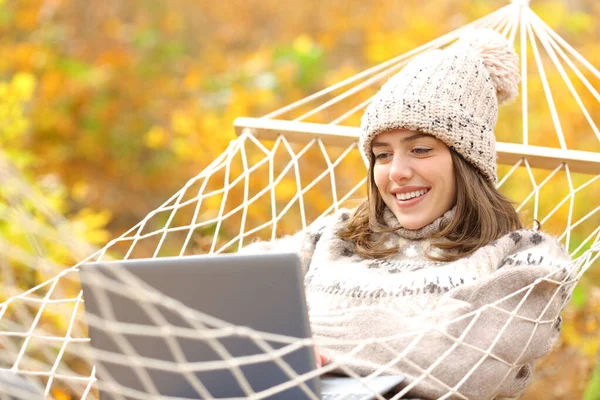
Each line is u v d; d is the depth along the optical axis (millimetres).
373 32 9508
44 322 5125
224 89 8906
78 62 9773
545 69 7770
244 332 2303
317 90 9273
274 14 10562
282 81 8812
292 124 4223
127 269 2650
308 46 9211
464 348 2988
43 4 9484
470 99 3418
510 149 3947
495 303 2822
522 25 4414
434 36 8203
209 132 7543
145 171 9555
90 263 2699
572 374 5180
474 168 3418
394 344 3072
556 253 3229
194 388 2615
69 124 9328
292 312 2533
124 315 2662
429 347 3010
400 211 3387
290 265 2525
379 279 3293
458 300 3012
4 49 9141
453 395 2988
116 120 9617
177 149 7672
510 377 3066
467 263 3223
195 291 2590
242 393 2580
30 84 6793
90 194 9383
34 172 9055
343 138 4168
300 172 7895
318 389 2525
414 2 9727
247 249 3740
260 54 9109
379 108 3383
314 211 7820
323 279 3432
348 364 3082
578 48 8406
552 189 7227
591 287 5625
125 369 2697
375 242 3494
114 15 10633
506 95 3727
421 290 3166
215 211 6941
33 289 3066
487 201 3363
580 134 7453
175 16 10648
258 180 7574
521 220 3697
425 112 3309
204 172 3936
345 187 8031
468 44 3672
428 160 3338
